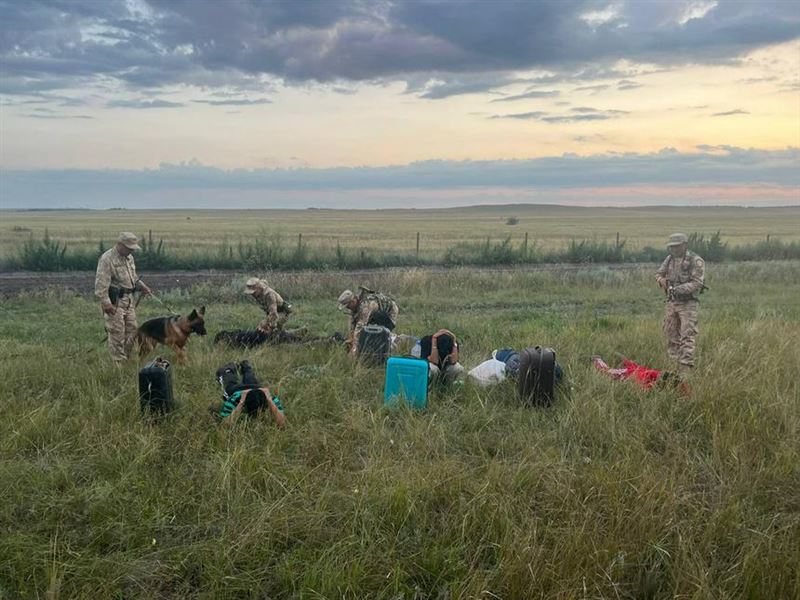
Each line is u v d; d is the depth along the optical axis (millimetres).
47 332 11594
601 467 5098
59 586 3607
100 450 5477
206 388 7336
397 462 5312
